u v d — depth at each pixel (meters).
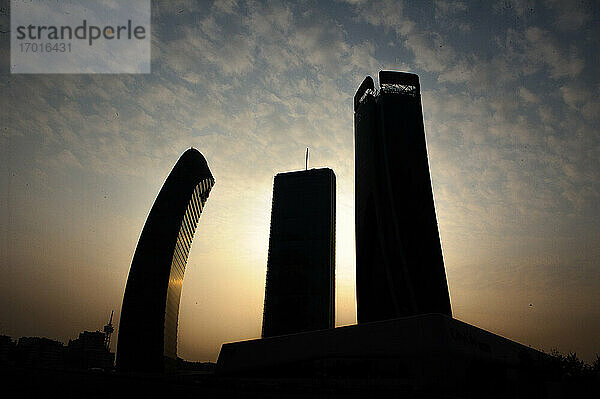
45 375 73.56
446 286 190.12
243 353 125.00
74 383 67.19
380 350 110.12
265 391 75.06
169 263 199.88
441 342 104.50
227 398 64.88
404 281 189.50
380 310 192.75
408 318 111.00
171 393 66.19
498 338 128.12
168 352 199.25
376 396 74.31
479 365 110.69
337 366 112.75
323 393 77.19
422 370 104.00
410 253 193.50
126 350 185.00
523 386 108.69
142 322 189.25
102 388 65.81
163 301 193.50
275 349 121.88
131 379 78.56
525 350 139.12
